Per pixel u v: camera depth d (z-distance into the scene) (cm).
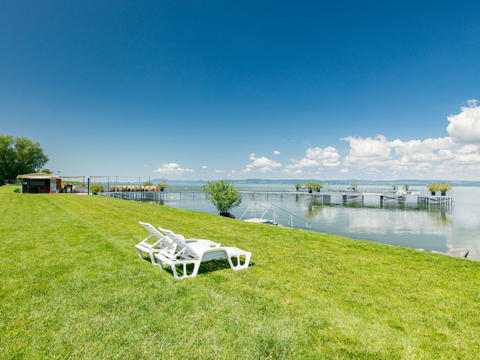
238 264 568
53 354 280
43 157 7369
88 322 342
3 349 285
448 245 1786
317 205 4603
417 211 3909
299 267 590
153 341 305
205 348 294
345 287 481
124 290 442
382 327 348
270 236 938
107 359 274
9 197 2453
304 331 332
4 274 506
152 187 5822
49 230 950
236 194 2297
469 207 4612
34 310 371
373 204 5025
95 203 2130
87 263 581
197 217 1435
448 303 427
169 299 411
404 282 517
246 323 346
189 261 510
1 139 6669
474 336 334
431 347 309
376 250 771
